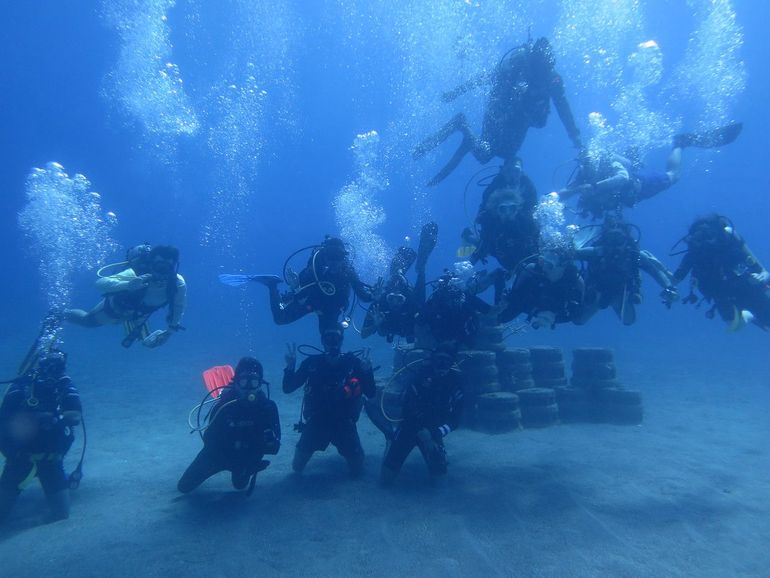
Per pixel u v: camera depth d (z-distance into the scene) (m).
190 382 10.73
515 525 4.20
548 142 63.91
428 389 5.01
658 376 11.71
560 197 6.62
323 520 4.29
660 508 4.54
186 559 3.66
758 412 8.30
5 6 47.22
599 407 7.51
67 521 4.33
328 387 5.18
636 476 5.30
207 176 76.50
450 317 5.83
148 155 69.62
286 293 6.19
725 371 12.45
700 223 5.58
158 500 4.77
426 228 6.10
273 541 3.93
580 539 3.96
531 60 6.60
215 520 4.31
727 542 3.94
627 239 5.40
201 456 4.76
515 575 3.45
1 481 4.30
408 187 82.94
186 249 85.31
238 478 4.71
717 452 6.17
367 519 4.31
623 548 3.83
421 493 4.88
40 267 7.17
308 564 3.60
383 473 5.05
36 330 18.78
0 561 3.66
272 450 4.61
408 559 3.66
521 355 7.47
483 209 5.94
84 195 7.37
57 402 4.47
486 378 7.08
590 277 5.60
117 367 12.49
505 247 5.80
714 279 5.64
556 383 7.77
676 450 6.21
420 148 7.80
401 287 5.96
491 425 6.82
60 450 4.45
